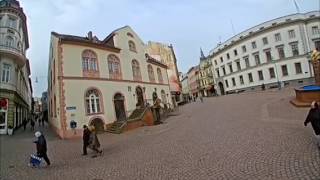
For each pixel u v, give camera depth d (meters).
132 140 17.23
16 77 32.44
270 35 58.19
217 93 73.31
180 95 53.16
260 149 9.60
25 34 40.34
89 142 13.79
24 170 11.33
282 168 7.18
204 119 21.44
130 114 27.58
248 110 22.47
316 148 8.58
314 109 8.75
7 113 28.47
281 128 12.87
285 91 37.22
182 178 7.72
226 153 9.84
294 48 55.78
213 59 74.31
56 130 25.62
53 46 26.69
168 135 16.72
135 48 31.88
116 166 10.43
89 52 25.55
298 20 55.31
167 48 54.66
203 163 8.98
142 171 9.12
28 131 30.16
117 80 27.53
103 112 24.95
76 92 23.39
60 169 11.08
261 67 59.59
